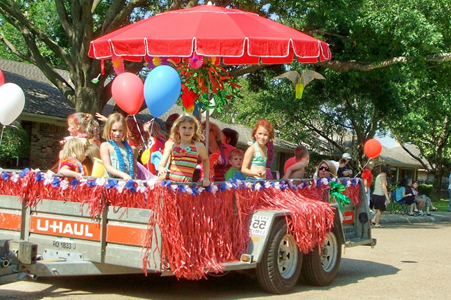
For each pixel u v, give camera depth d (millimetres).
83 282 6625
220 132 7504
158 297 5988
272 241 6160
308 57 6578
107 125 5996
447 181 51000
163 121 22797
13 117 6090
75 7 13938
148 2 17156
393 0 15172
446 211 24375
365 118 25172
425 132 32719
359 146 25641
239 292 6418
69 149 5973
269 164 7410
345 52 17672
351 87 21172
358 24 15406
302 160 7668
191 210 5391
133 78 6152
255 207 6234
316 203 6742
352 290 6867
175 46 6051
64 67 28703
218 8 6895
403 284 7391
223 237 5746
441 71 17109
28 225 5902
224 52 6051
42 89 19938
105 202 5453
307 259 6816
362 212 8062
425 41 15117
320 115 26391
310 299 6215
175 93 5727
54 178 5625
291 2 15125
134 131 6742
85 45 13492
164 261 5172
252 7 15328
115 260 5387
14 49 15781
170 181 5191
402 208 20422
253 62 8250
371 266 8836
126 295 6027
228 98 7320
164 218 5148
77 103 14031
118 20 13906
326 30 17812
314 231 6555
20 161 17297
